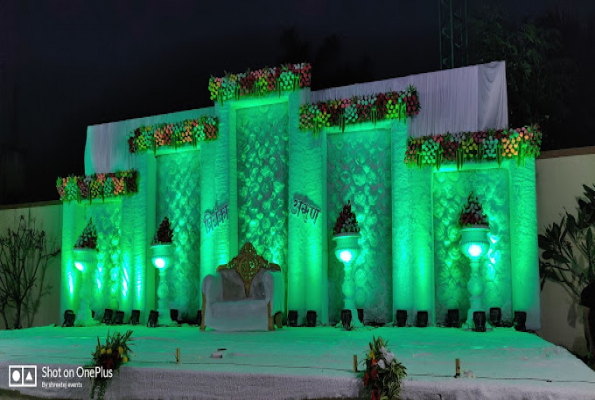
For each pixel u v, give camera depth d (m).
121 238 11.90
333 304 10.41
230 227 10.99
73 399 5.45
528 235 9.35
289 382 4.71
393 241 9.89
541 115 16.00
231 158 11.18
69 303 12.23
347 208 9.92
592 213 9.52
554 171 9.84
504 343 6.88
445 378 4.46
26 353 6.44
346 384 4.54
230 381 4.90
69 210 12.48
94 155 12.50
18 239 13.73
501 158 9.50
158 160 12.07
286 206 10.92
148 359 5.68
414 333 8.38
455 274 9.84
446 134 9.69
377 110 10.14
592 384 4.16
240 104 11.23
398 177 9.98
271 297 9.17
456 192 9.98
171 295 11.61
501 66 9.79
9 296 13.61
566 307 9.54
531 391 4.07
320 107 10.41
